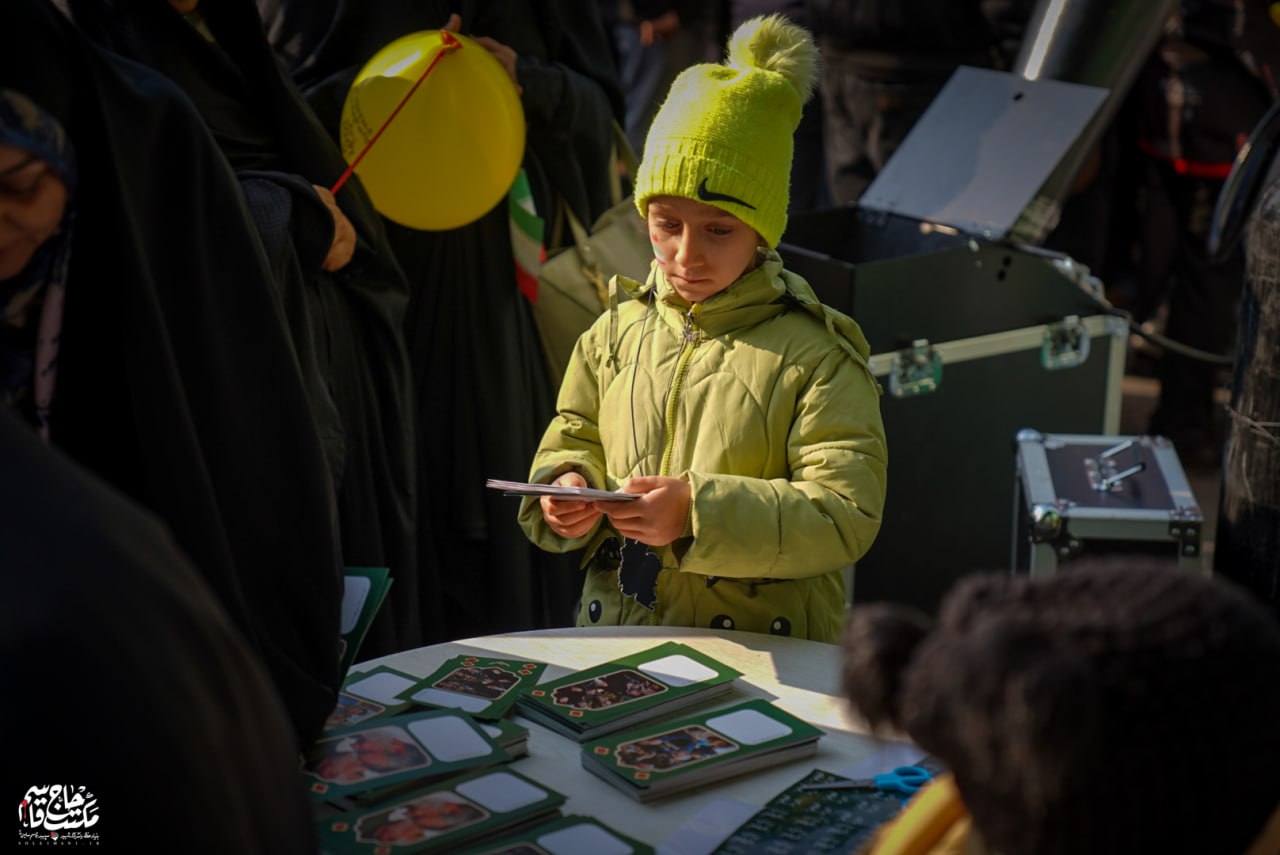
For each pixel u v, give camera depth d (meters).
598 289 2.68
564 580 2.67
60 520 0.78
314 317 2.12
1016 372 2.99
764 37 1.70
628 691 1.51
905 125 4.32
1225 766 0.68
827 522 1.59
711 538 1.56
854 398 1.67
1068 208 4.24
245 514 1.43
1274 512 2.11
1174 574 0.72
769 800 1.32
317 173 2.14
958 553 3.04
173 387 1.32
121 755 0.74
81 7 1.83
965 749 0.69
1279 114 2.50
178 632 0.79
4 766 0.73
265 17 2.54
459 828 1.24
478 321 2.56
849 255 3.35
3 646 0.73
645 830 1.27
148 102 1.34
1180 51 4.00
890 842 0.97
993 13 4.08
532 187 2.67
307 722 1.39
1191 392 4.20
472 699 1.52
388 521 2.31
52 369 1.29
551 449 1.85
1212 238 2.61
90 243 1.32
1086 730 0.63
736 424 1.69
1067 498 2.48
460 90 2.28
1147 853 0.69
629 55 4.98
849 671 0.76
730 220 1.65
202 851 0.76
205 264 1.39
